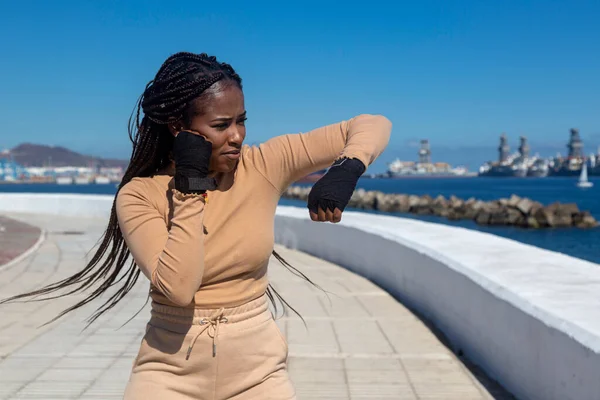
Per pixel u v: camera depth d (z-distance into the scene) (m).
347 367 4.74
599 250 23.75
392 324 6.01
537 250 6.20
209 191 1.97
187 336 1.95
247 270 1.98
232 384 1.98
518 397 3.99
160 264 1.80
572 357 3.26
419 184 195.38
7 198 21.20
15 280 8.59
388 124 2.03
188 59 1.90
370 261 8.41
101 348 5.22
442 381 4.41
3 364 4.79
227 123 1.89
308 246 11.01
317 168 2.02
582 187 125.62
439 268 5.78
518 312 3.96
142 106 1.99
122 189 2.01
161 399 1.93
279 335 2.11
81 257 10.80
